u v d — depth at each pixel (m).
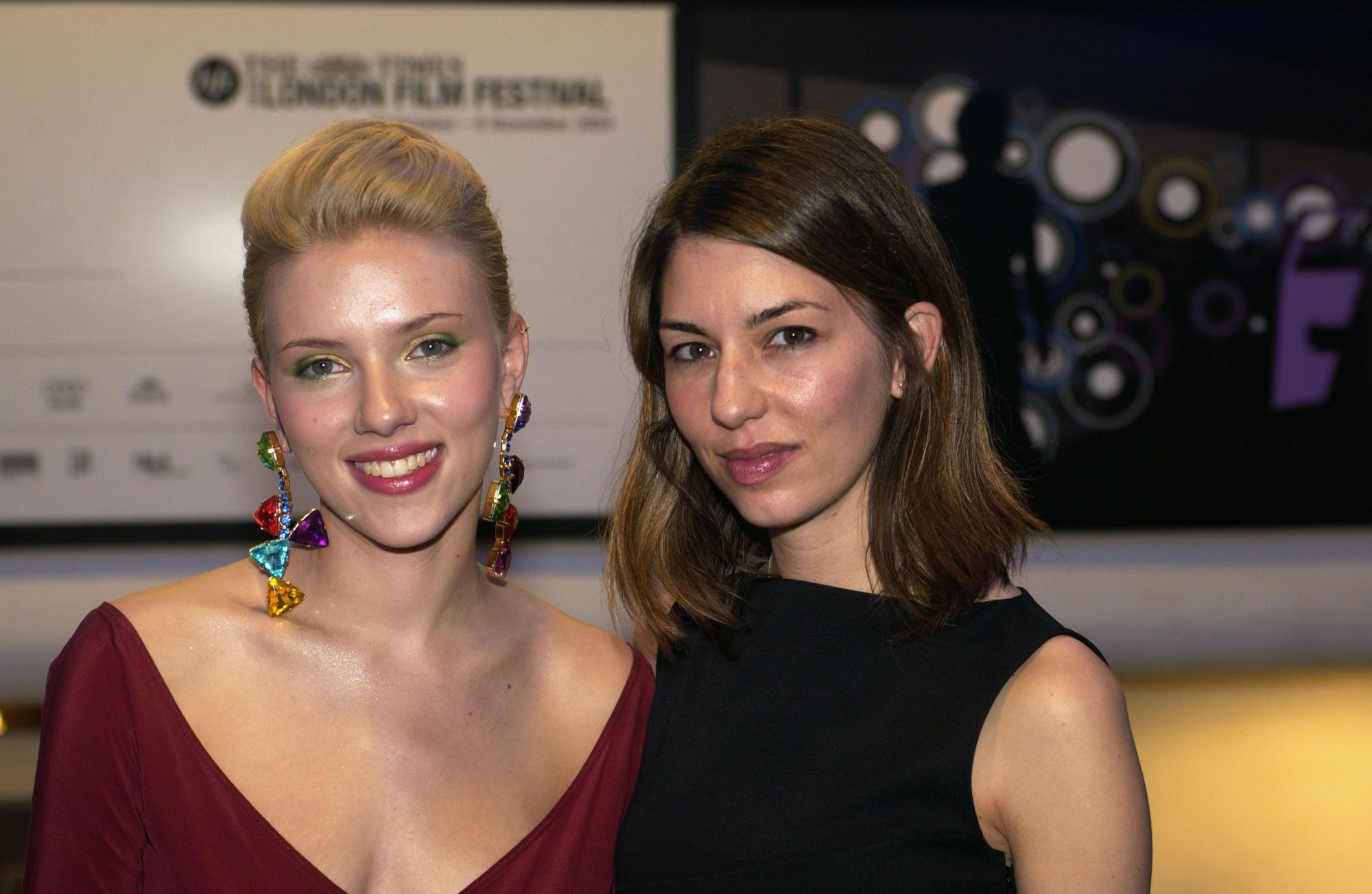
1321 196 3.13
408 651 1.32
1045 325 3.10
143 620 1.27
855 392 1.34
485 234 1.26
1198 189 3.11
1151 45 3.07
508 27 3.03
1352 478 3.17
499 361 1.29
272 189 1.19
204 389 3.07
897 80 3.04
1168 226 3.11
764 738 1.41
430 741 1.31
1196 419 3.15
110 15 2.98
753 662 1.47
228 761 1.25
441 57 3.02
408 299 1.19
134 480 3.07
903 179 1.38
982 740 1.28
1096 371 3.12
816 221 1.29
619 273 3.06
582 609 3.09
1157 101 3.09
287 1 3.00
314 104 3.02
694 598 1.52
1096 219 3.09
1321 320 3.15
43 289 3.01
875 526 1.42
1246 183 3.12
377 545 1.28
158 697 1.24
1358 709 3.26
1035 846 1.25
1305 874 3.10
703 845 1.37
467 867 1.29
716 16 3.03
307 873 1.24
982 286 3.08
